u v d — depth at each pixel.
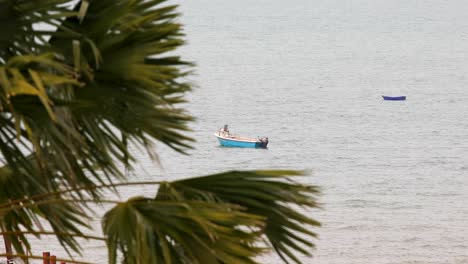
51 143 22.30
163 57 23.95
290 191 23.34
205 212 21.72
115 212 22.50
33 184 25.69
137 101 23.38
